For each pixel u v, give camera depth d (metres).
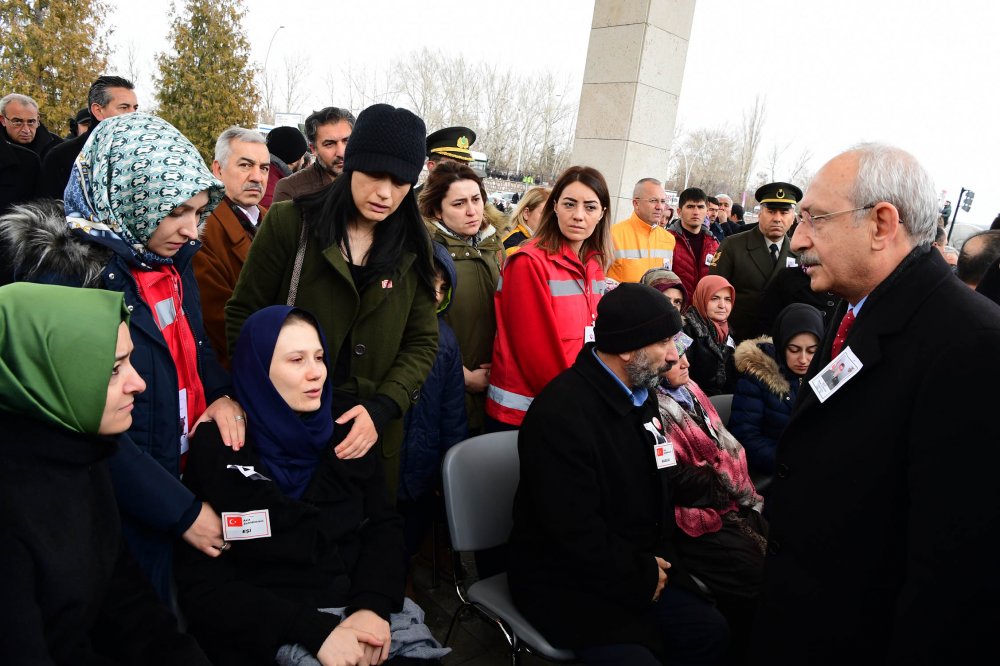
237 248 2.57
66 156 4.15
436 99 46.44
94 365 1.06
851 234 1.28
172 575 1.51
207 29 15.88
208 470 1.49
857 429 1.25
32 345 1.01
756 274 4.47
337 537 1.61
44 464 1.04
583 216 2.46
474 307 2.72
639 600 1.75
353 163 1.73
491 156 45.81
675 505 2.12
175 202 1.40
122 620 1.22
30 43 13.57
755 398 2.73
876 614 1.24
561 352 2.43
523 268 2.48
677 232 5.14
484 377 2.71
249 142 2.71
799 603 1.33
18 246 1.31
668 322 1.83
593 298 2.64
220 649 1.44
